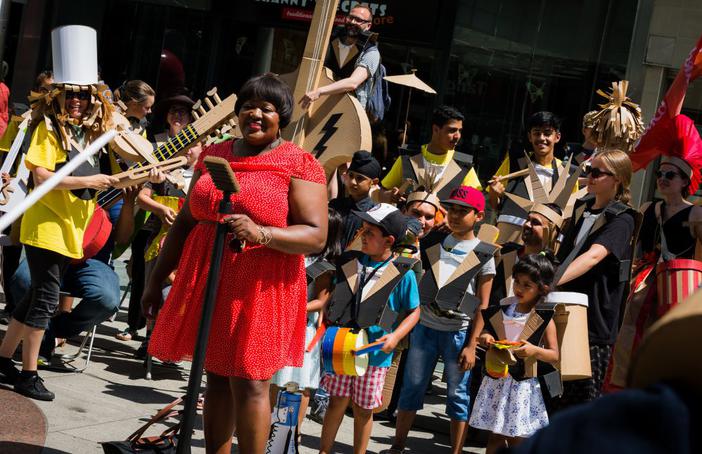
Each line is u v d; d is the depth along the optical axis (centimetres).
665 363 110
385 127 1028
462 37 997
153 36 1169
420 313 563
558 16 965
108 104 562
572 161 716
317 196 384
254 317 373
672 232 534
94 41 549
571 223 552
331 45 673
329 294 527
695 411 106
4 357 555
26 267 598
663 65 927
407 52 1019
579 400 515
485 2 988
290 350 392
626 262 511
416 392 557
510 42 983
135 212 681
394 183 729
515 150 718
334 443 567
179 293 390
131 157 576
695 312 107
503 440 512
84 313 616
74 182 539
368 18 668
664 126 592
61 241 545
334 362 487
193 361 352
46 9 1209
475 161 998
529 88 978
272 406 526
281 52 1109
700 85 918
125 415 548
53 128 546
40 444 463
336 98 620
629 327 522
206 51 1141
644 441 104
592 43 952
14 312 556
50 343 630
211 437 403
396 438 561
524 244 622
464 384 557
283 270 381
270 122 383
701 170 547
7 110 813
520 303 514
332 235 557
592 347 511
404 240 538
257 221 374
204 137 584
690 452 104
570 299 494
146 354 669
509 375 493
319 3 618
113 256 672
